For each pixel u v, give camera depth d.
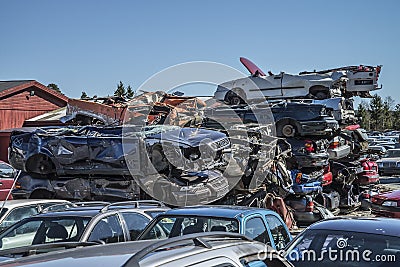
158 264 2.88
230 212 7.14
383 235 5.84
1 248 6.73
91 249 3.50
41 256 3.35
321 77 17.08
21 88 26.73
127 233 7.11
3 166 15.57
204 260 3.12
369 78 17.58
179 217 7.11
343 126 16.58
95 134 12.45
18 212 8.84
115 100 14.91
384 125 83.69
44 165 12.83
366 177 17.59
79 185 12.45
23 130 13.21
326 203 15.59
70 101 15.04
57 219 6.86
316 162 14.27
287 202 14.09
